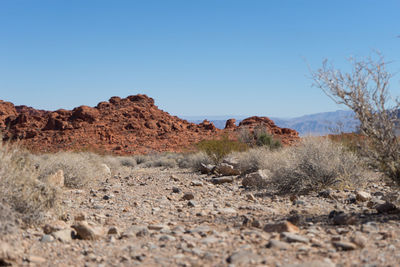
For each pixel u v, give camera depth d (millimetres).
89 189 11000
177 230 5125
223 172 14906
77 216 5902
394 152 5672
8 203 5020
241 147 20047
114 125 79375
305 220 5598
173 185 12094
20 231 4805
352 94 5305
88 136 71812
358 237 3900
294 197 8258
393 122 5465
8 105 103000
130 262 3643
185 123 90125
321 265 3148
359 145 6184
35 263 3688
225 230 5035
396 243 3889
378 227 4727
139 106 93188
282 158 10891
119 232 5074
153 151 63312
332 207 6922
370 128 5492
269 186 10242
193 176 15531
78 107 83625
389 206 5793
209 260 3578
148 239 4668
